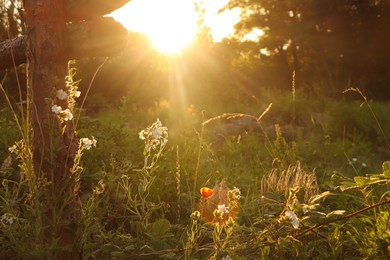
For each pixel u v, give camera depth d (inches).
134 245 112.0
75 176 98.8
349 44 764.6
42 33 100.3
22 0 101.8
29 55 101.2
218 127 309.6
